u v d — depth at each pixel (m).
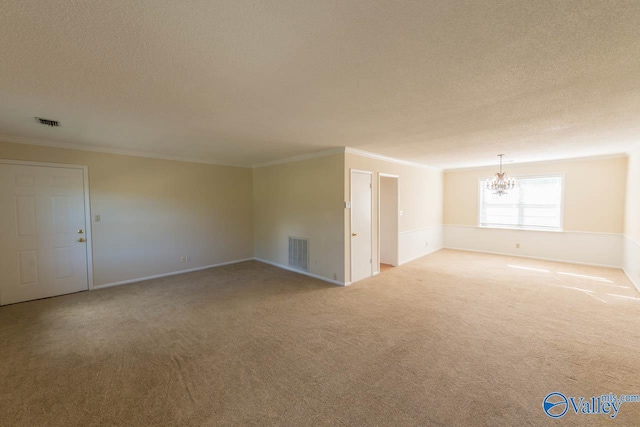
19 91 2.23
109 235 4.64
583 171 5.94
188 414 1.91
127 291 4.41
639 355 2.56
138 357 2.59
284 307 3.77
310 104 2.58
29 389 2.15
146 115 2.87
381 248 6.36
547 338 2.88
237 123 3.17
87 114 2.82
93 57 1.72
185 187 5.52
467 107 2.66
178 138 3.90
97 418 1.87
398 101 2.50
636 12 1.30
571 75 2.00
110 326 3.21
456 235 7.90
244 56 1.73
